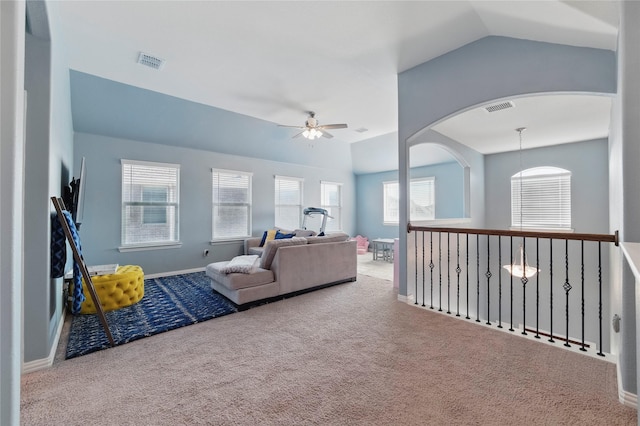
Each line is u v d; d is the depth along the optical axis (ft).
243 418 5.07
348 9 7.66
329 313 10.34
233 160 19.65
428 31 8.68
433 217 22.93
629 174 5.33
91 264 14.51
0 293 3.03
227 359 7.12
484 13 7.62
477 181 19.19
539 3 6.28
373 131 20.01
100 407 5.35
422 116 10.73
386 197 26.73
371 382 6.11
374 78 11.86
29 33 6.55
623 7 5.36
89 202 14.48
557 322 17.25
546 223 17.93
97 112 13.74
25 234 6.54
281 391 5.83
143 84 12.68
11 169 3.12
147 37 9.04
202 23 8.30
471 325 9.15
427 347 7.66
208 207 18.44
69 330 8.86
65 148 10.90
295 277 12.32
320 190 25.40
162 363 6.95
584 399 5.50
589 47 7.26
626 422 4.90
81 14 7.92
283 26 8.45
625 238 5.37
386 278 16.02
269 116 16.78
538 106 11.44
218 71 11.28
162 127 15.85
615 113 7.66
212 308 10.89
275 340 8.18
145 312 10.48
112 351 7.56
